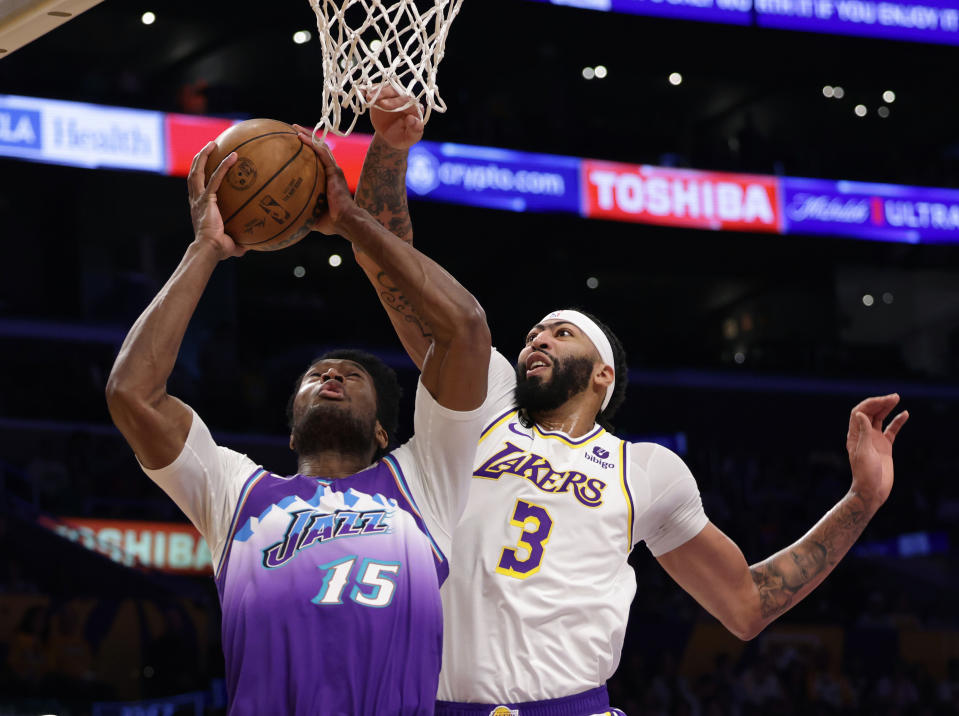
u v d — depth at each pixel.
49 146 12.37
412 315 2.67
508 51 16.17
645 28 15.77
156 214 14.90
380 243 2.24
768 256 17.14
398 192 2.61
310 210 2.28
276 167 2.23
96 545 11.03
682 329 19.84
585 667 2.48
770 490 15.07
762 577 2.90
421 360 2.70
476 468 2.65
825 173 16.22
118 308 14.86
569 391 2.79
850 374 16.94
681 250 16.77
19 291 14.84
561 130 15.58
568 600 2.51
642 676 10.73
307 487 2.15
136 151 12.75
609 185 14.98
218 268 15.32
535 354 2.82
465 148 14.38
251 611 2.01
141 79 16.81
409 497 2.18
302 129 2.35
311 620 1.99
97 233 14.99
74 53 16.27
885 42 16.62
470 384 2.19
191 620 10.16
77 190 14.41
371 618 2.00
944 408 17.05
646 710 10.48
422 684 2.00
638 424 16.12
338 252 17.31
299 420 2.29
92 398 13.38
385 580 2.04
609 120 18.62
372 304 18.27
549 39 15.73
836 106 18.73
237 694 1.98
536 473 2.64
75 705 8.82
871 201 16.17
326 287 18.33
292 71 16.81
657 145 16.53
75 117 12.55
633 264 17.03
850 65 16.92
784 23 15.81
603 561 2.58
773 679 10.99
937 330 18.75
